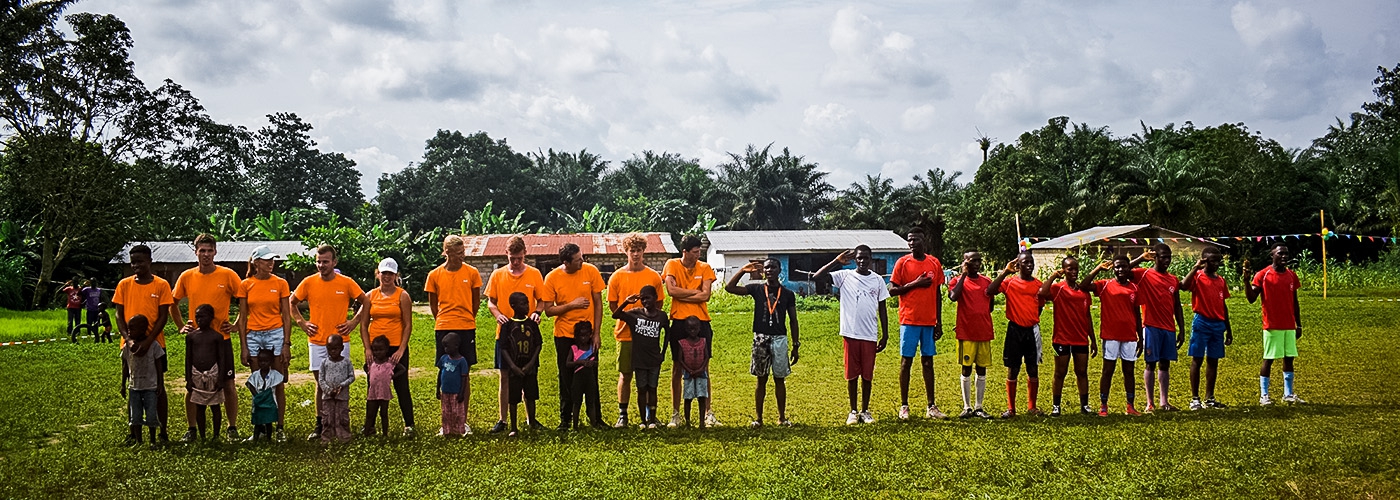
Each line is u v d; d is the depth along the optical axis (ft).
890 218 217.36
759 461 23.93
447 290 30.35
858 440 26.05
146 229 121.80
